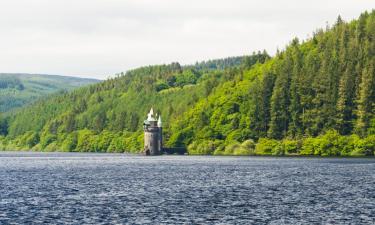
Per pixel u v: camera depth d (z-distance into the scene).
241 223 68.31
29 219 71.19
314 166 161.50
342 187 104.00
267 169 152.00
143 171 152.62
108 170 159.62
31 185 114.06
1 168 176.12
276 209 78.06
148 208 79.50
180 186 109.25
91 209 78.81
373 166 158.50
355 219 70.50
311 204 82.44
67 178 131.62
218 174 137.62
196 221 69.56
